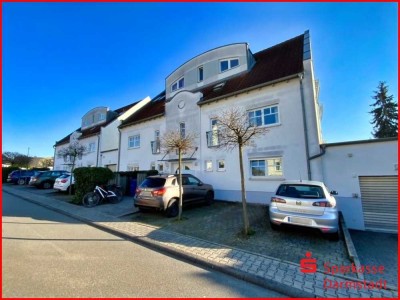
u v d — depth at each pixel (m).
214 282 3.77
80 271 3.96
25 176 24.45
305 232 6.32
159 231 6.61
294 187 6.25
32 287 3.35
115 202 11.90
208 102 13.23
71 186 15.98
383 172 7.70
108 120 24.72
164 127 16.05
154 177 8.92
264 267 4.20
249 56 14.81
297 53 12.92
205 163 12.95
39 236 6.03
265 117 11.09
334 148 8.70
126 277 3.81
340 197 8.29
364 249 5.61
